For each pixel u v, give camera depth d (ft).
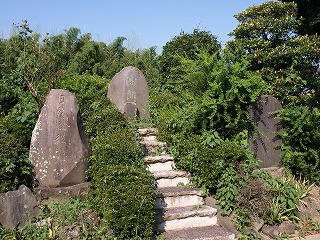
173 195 20.61
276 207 20.26
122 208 16.03
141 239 16.22
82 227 16.49
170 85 35.96
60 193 18.75
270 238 19.35
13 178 17.99
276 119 26.14
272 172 24.82
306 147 25.22
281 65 34.27
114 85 32.01
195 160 22.03
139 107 31.78
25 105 26.13
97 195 18.03
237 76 24.27
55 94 19.74
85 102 29.55
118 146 20.03
